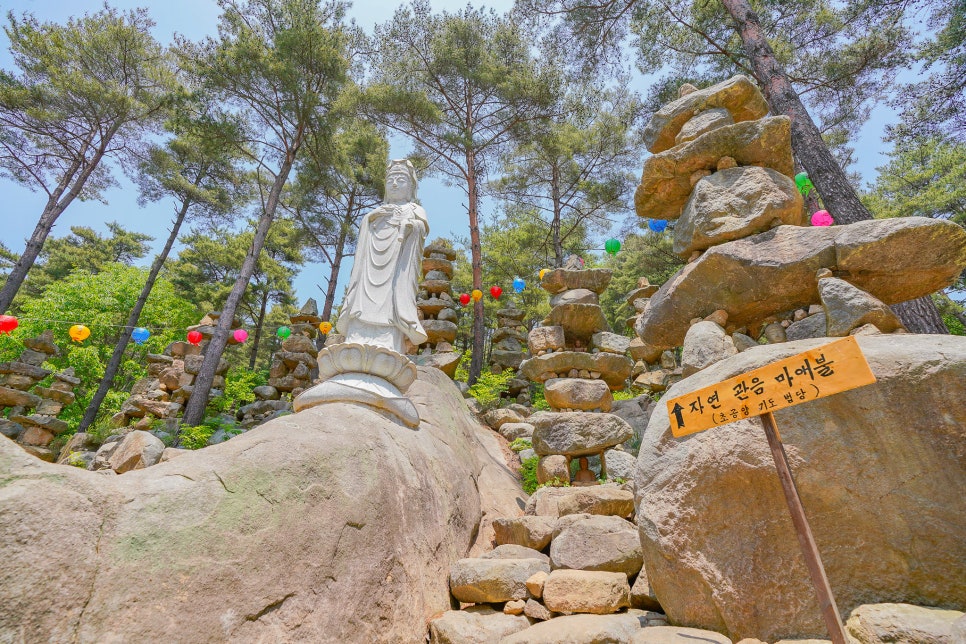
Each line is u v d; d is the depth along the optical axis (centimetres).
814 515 273
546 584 353
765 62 857
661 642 268
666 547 302
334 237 2225
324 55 1522
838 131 1527
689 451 312
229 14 1551
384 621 301
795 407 290
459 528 466
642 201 551
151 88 1844
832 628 210
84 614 197
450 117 1747
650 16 1261
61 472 228
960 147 2395
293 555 273
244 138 1579
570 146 1752
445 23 1577
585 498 464
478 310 1473
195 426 1096
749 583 276
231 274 2828
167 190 2200
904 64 1202
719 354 403
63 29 1661
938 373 263
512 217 2331
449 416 653
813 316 401
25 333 1888
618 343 724
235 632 231
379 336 560
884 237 361
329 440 348
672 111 566
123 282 2223
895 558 255
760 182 452
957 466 253
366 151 2109
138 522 233
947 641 210
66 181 1636
